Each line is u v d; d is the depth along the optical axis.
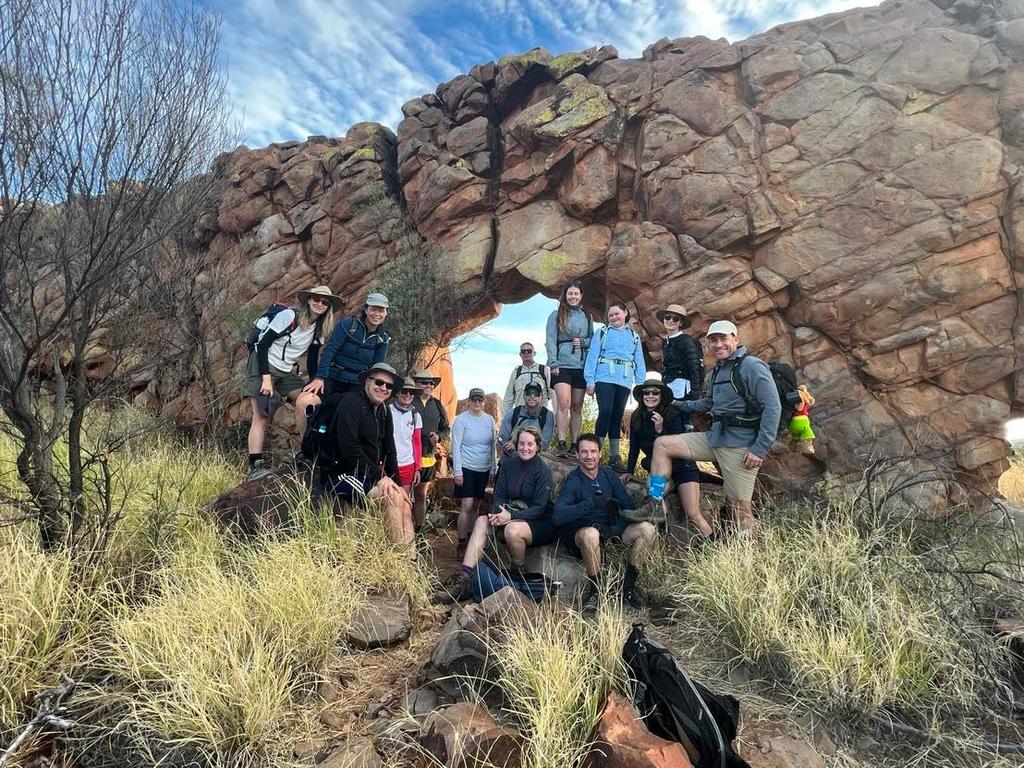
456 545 6.20
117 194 3.54
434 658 3.40
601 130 8.31
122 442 4.33
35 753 2.58
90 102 3.30
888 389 6.62
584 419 9.40
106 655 3.04
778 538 4.69
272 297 10.30
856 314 6.73
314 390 5.48
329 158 10.48
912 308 6.51
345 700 3.10
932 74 6.89
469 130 9.55
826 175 7.05
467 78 9.99
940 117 6.79
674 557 4.91
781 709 3.06
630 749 2.39
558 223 8.74
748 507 4.96
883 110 6.96
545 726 2.54
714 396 5.03
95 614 3.33
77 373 3.91
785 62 7.52
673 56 8.41
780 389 4.92
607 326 6.52
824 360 6.93
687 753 2.61
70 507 3.85
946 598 3.66
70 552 3.50
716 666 3.54
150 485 5.12
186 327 8.15
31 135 3.12
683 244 7.54
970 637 3.38
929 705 3.05
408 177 10.04
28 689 2.76
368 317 5.81
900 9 7.57
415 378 6.56
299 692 3.11
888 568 3.97
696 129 7.81
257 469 6.03
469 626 3.44
